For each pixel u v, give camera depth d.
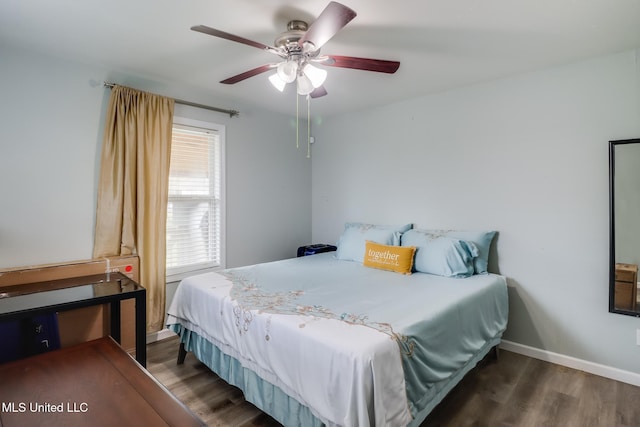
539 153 2.63
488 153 2.89
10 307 1.77
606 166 2.36
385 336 1.51
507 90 2.78
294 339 1.60
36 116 2.37
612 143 2.30
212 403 2.06
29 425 0.79
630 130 2.27
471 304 2.15
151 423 0.80
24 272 2.22
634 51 2.24
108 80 2.68
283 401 1.67
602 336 2.40
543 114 2.61
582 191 2.46
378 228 3.42
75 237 2.55
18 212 2.31
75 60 2.50
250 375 1.86
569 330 2.54
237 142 3.57
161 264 2.90
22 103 2.31
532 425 1.86
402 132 3.47
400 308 1.89
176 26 2.00
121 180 2.67
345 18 1.40
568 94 2.50
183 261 3.21
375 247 3.05
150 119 2.82
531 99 2.66
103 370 1.06
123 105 2.67
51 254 2.45
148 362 2.57
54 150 2.45
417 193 3.37
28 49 2.32
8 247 2.28
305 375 1.53
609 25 1.93
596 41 2.13
